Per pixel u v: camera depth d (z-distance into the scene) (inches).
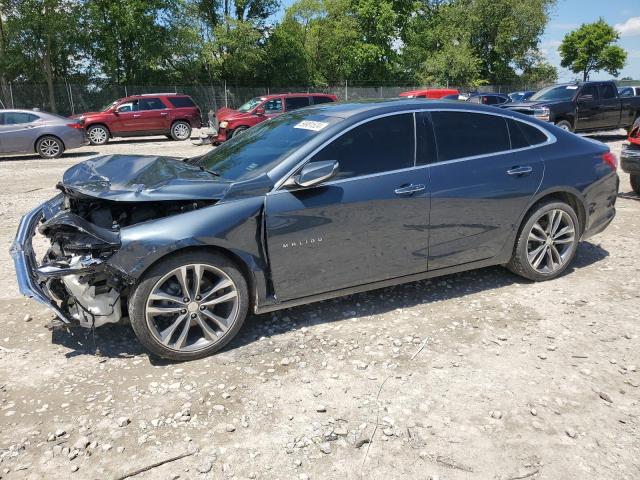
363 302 170.6
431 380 127.6
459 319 158.9
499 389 123.9
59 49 1190.9
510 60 1951.3
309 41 1665.8
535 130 179.6
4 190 375.9
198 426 111.2
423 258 161.9
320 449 104.3
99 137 758.5
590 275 193.3
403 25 1882.4
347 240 148.4
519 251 178.9
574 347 142.6
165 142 789.9
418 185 155.2
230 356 138.6
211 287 138.6
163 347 132.2
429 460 101.5
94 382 127.3
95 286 129.2
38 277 124.2
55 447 105.0
